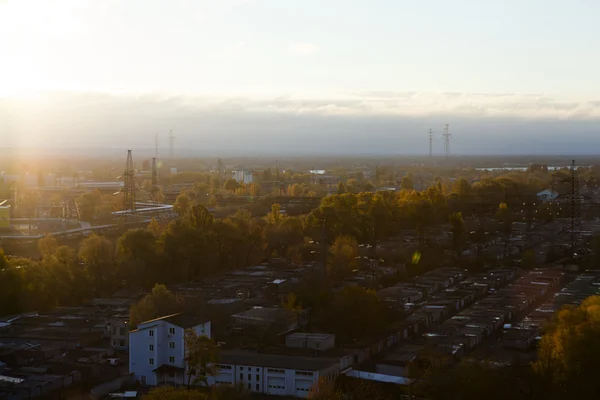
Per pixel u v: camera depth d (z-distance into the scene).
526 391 128.62
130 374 139.00
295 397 132.00
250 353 144.75
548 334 147.25
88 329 167.12
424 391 126.00
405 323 172.25
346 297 169.12
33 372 137.12
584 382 127.19
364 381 132.75
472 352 154.88
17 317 179.75
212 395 122.19
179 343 138.12
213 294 197.88
